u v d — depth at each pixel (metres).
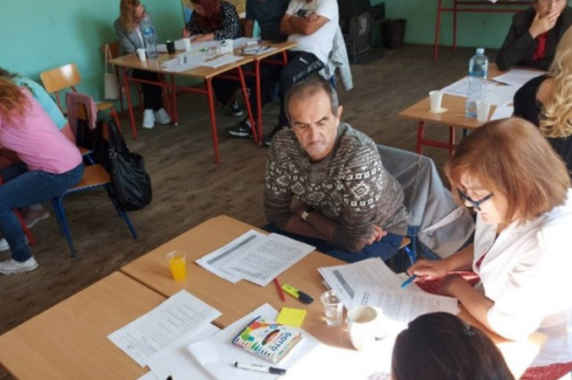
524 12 3.08
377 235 1.89
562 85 1.76
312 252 1.62
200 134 4.72
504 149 1.07
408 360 0.64
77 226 3.35
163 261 1.64
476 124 2.39
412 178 2.07
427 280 1.55
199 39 4.82
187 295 1.46
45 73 4.32
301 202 2.01
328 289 1.43
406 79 5.76
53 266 2.94
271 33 4.73
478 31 6.61
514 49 2.97
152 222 3.32
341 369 1.16
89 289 1.53
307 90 1.65
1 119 2.55
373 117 4.72
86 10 5.12
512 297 1.16
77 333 1.35
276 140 1.86
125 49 4.96
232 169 3.95
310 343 1.24
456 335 0.65
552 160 1.09
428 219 2.08
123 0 4.70
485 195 1.11
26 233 3.13
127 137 4.80
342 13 6.54
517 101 2.13
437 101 2.57
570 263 1.11
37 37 4.85
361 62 6.61
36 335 1.36
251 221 3.21
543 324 1.28
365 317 1.22
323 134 1.68
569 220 1.11
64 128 3.25
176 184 3.80
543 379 1.32
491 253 1.27
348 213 1.78
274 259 1.60
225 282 1.51
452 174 1.14
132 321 1.38
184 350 1.26
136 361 1.24
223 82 4.91
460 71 5.84
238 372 1.17
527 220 1.13
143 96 4.95
